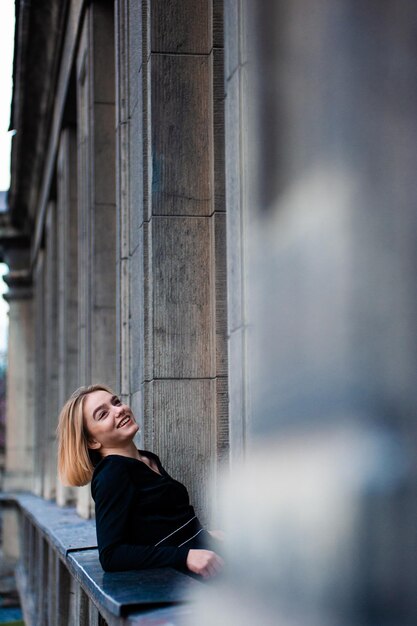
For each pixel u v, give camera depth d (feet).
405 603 5.63
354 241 5.93
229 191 11.66
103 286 29.60
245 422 10.25
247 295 10.18
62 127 44.86
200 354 17.49
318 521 5.92
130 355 20.03
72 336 43.16
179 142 17.72
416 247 5.84
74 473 14.43
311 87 6.33
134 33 19.36
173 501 13.93
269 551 6.58
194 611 9.14
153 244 17.46
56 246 55.98
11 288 79.00
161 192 17.56
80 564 14.48
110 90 30.30
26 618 43.91
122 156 20.76
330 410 5.89
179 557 12.55
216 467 17.16
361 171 5.97
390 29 5.98
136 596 10.42
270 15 7.02
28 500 54.44
